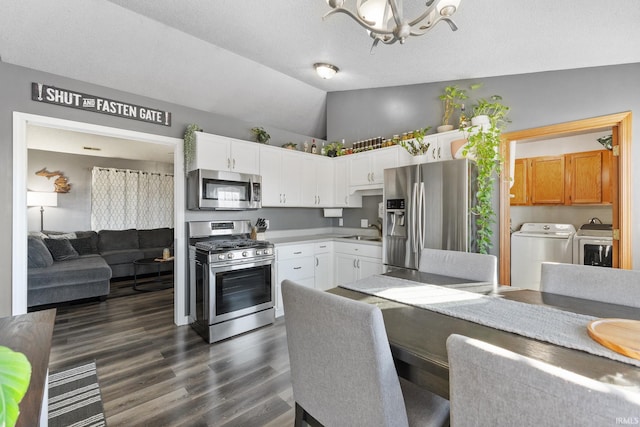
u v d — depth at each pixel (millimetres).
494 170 2900
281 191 3807
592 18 1832
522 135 2898
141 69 2852
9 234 2393
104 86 2848
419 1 1878
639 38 2023
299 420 1213
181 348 2635
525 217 4738
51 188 5367
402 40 1343
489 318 1167
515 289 1611
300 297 1062
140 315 3508
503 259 2984
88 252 4984
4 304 2377
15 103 2422
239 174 3275
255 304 3098
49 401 1881
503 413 581
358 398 936
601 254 3709
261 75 3453
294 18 2311
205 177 3027
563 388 499
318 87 4004
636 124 2383
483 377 599
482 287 1645
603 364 817
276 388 2031
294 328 1127
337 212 4578
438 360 869
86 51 2535
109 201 5824
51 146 5016
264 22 2395
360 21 1310
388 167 3646
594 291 1419
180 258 3230
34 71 2508
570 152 4254
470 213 2756
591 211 4238
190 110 3383
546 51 2363
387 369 870
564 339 964
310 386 1116
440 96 3418
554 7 1771
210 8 2260
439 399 1134
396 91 3910
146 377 2158
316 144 4605
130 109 2977
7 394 703
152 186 6379
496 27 2078
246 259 3016
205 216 3447
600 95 2525
